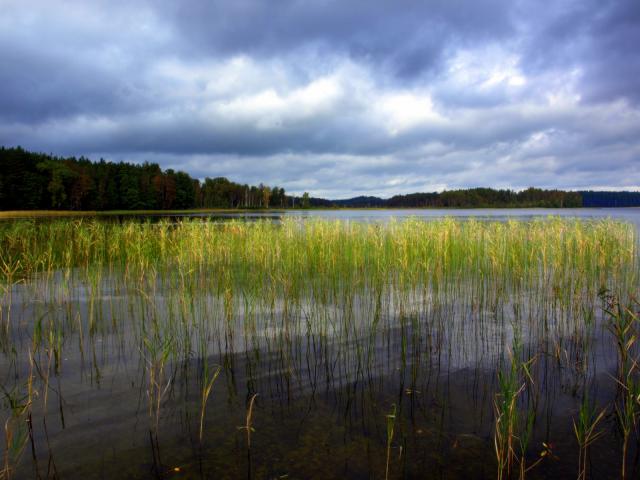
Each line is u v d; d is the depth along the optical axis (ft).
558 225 35.60
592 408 12.83
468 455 10.58
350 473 9.86
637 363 15.74
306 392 14.03
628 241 36.35
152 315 22.79
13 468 9.92
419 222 40.22
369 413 12.63
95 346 18.35
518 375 15.19
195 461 10.28
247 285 27.81
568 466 10.16
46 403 13.19
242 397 13.70
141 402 13.32
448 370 15.75
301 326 21.24
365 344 18.70
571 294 25.85
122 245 40.09
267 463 10.21
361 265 30.86
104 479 9.58
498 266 28.40
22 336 19.48
